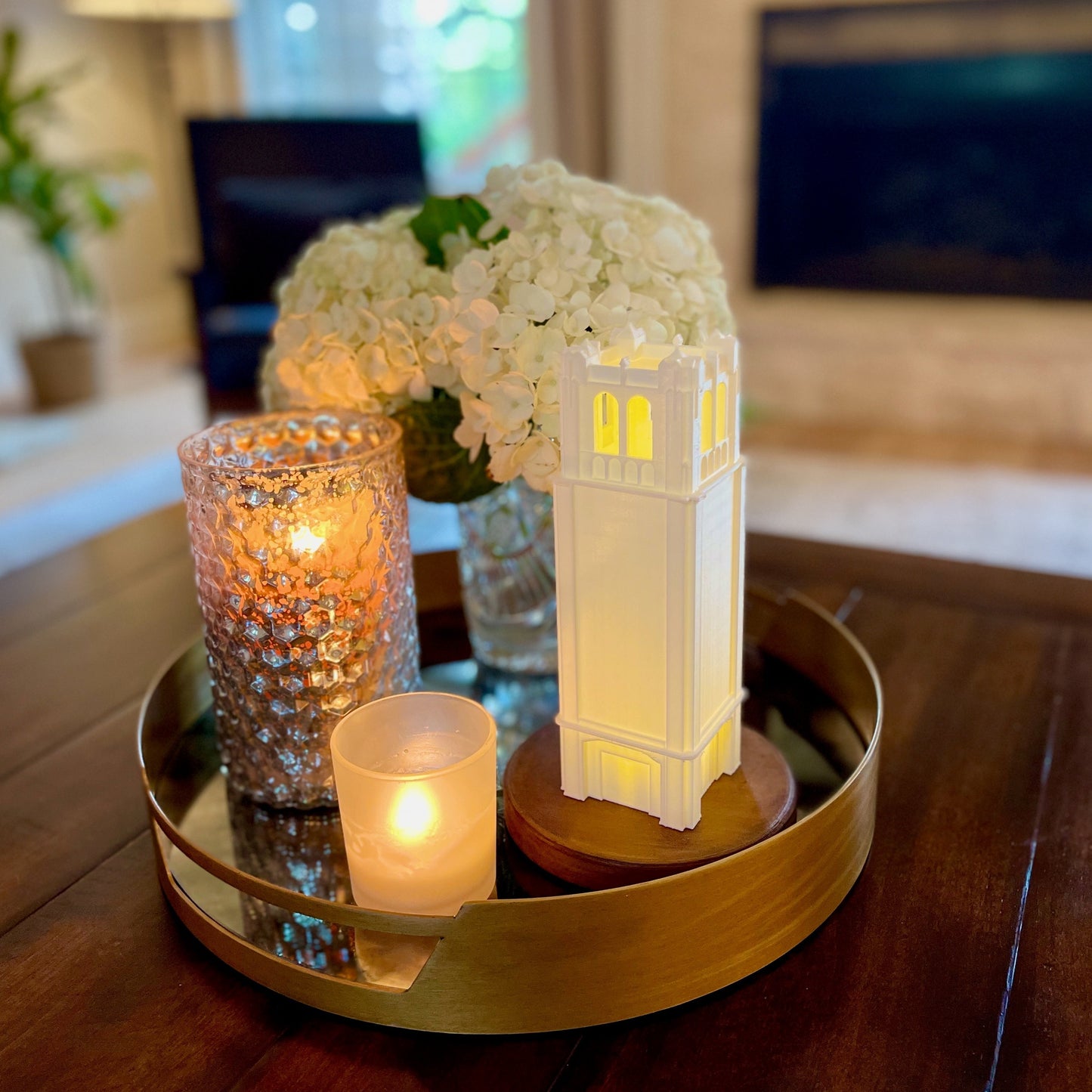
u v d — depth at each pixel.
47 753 0.72
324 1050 0.48
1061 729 0.72
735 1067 0.47
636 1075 0.46
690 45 3.13
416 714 0.59
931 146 2.97
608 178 3.30
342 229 0.69
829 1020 0.49
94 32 4.06
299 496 0.58
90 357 3.64
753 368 3.29
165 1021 0.50
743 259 3.30
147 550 1.06
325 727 0.63
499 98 3.71
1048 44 2.75
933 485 2.67
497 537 0.75
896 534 2.37
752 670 0.81
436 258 0.66
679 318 0.63
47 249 3.48
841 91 3.02
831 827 0.52
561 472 0.53
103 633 0.89
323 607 0.60
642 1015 0.49
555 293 0.58
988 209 2.96
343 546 0.60
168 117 4.36
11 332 3.89
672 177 3.30
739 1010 0.50
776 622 0.81
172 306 4.58
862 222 3.13
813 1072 0.46
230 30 4.11
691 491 0.50
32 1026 0.50
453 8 3.67
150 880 0.60
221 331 2.48
